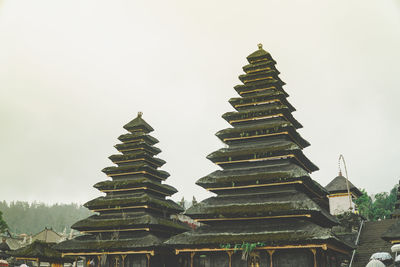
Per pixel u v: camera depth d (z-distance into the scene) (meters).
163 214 50.47
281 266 32.31
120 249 41.56
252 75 46.53
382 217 96.44
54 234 95.81
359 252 41.06
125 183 49.34
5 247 49.62
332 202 61.06
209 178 38.69
